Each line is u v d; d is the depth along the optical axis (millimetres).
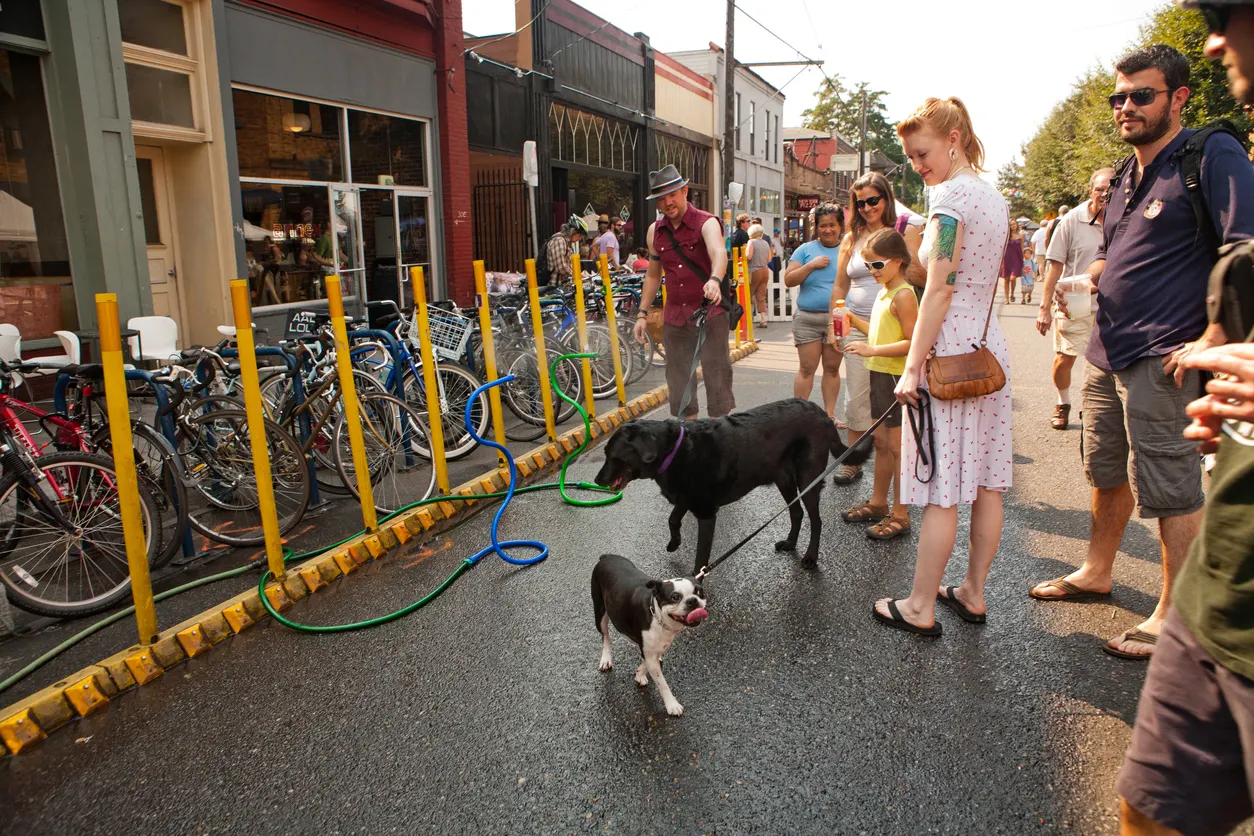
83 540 4344
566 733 3059
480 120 14086
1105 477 3744
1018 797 2631
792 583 4309
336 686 3443
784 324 16594
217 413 4953
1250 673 1492
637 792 2719
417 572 4598
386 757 2959
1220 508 1561
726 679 3387
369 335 6121
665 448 4062
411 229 12188
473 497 5535
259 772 2900
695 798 2678
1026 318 17000
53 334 7457
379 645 3775
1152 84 3021
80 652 3752
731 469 4215
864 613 3928
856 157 34219
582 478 6297
